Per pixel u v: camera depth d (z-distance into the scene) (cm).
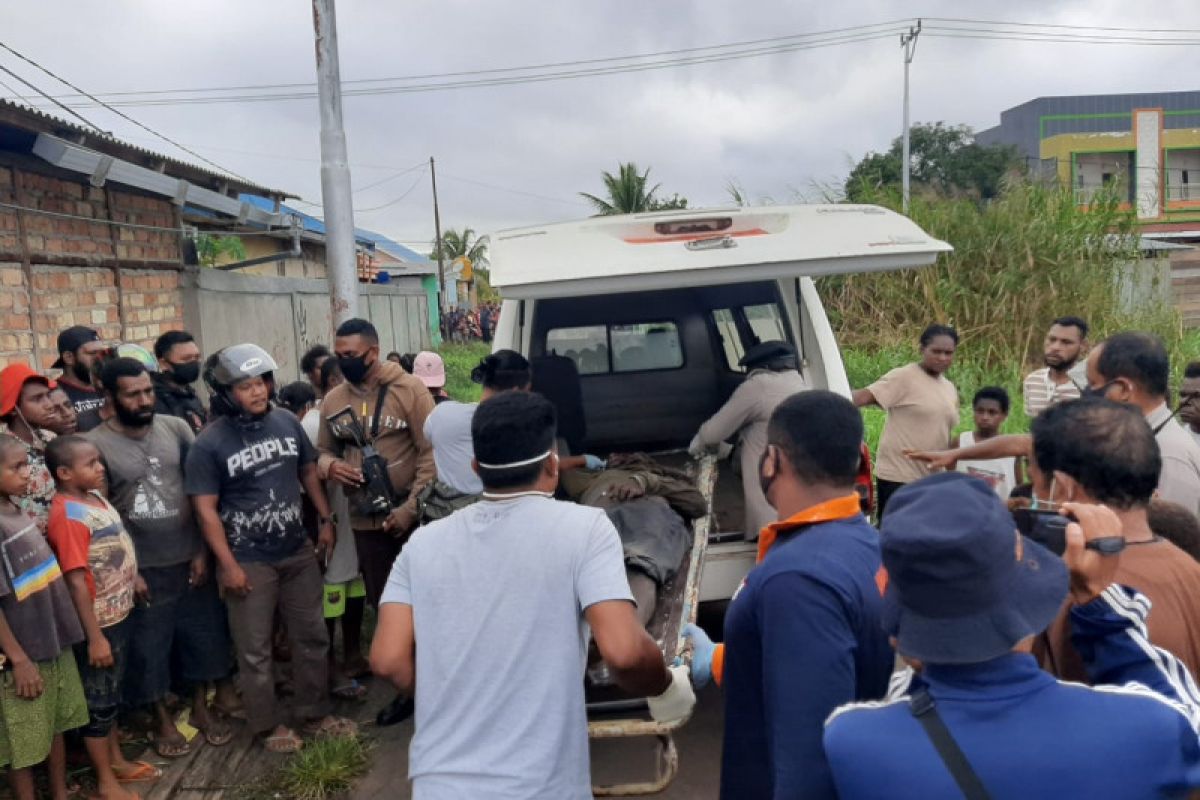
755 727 227
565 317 632
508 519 240
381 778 441
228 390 439
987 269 1351
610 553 240
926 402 580
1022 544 172
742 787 230
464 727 229
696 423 647
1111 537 189
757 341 592
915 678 173
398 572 248
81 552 393
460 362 2336
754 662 224
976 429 549
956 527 158
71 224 775
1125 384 326
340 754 445
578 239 452
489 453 242
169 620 454
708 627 537
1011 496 355
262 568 452
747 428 477
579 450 575
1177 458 319
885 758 158
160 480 444
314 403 625
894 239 421
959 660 158
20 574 367
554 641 232
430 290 4297
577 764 231
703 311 639
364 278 2450
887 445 592
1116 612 190
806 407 226
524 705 228
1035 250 1326
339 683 522
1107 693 161
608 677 354
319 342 1498
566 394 569
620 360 645
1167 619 210
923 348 582
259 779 441
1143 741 154
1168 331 1334
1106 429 218
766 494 238
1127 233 1387
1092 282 1323
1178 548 223
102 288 823
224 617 484
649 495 445
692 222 462
